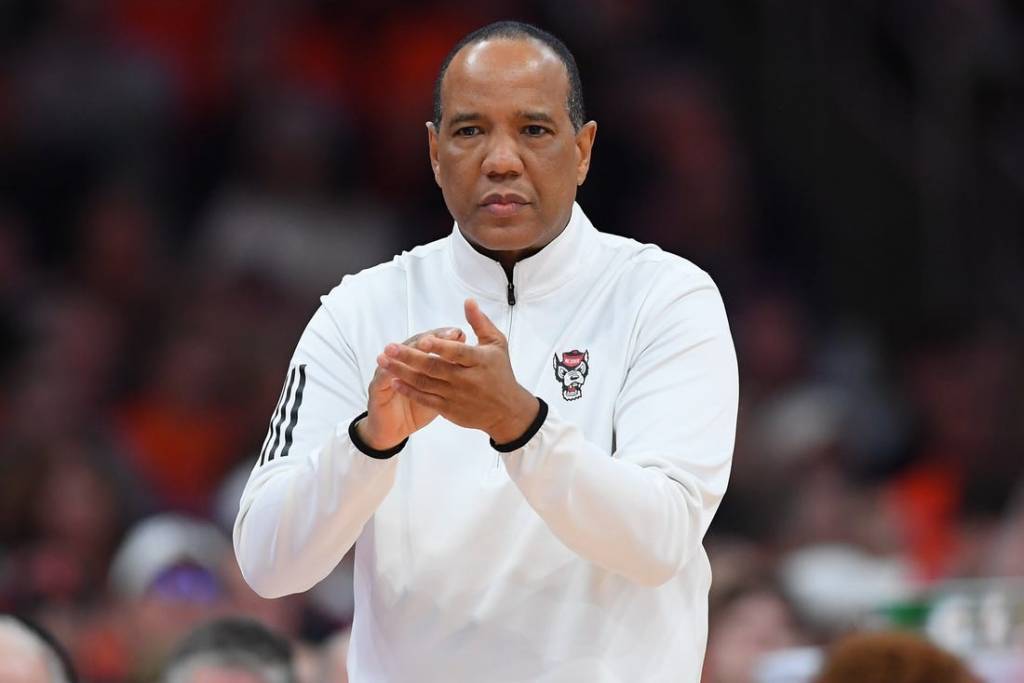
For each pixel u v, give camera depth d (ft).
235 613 80.84
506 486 40.27
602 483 37.19
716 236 130.41
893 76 140.15
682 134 132.77
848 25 139.74
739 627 75.00
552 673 39.55
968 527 106.52
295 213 126.93
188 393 113.60
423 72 133.49
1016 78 138.82
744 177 134.51
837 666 50.42
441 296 42.70
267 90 131.95
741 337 122.93
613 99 132.36
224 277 122.62
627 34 136.56
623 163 130.41
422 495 40.50
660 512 37.81
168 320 120.06
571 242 42.11
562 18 134.31
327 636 86.22
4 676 48.52
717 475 40.01
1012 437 115.14
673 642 40.47
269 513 39.17
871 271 134.82
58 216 126.52
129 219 125.49
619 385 40.98
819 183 136.46
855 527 101.04
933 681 49.65
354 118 132.77
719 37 138.92
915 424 119.14
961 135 137.59
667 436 39.73
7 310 118.62
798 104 137.80
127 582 83.35
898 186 136.87
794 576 81.05
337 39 134.82
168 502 105.91
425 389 36.52
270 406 114.83
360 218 128.77
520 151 39.93
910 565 98.58
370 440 37.73
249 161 129.49
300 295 123.54
